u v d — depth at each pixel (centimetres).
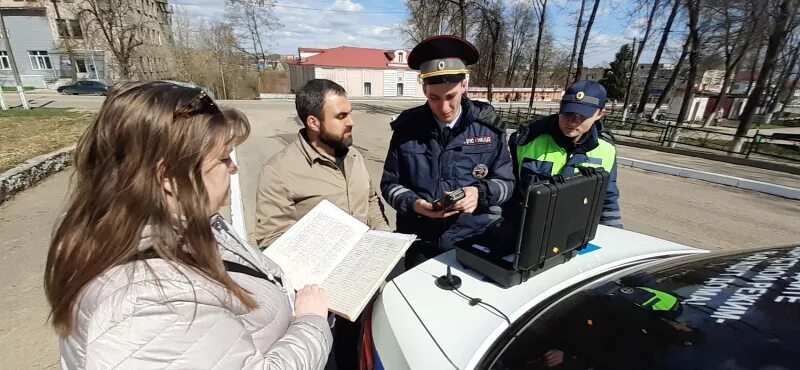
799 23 1019
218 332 73
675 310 100
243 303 84
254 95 3531
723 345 86
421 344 109
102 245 68
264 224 187
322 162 191
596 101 187
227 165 86
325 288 137
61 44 3061
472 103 207
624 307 106
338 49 4106
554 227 126
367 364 129
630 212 536
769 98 3095
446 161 197
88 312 66
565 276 132
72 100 2112
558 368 92
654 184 706
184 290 71
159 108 71
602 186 141
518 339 104
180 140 72
